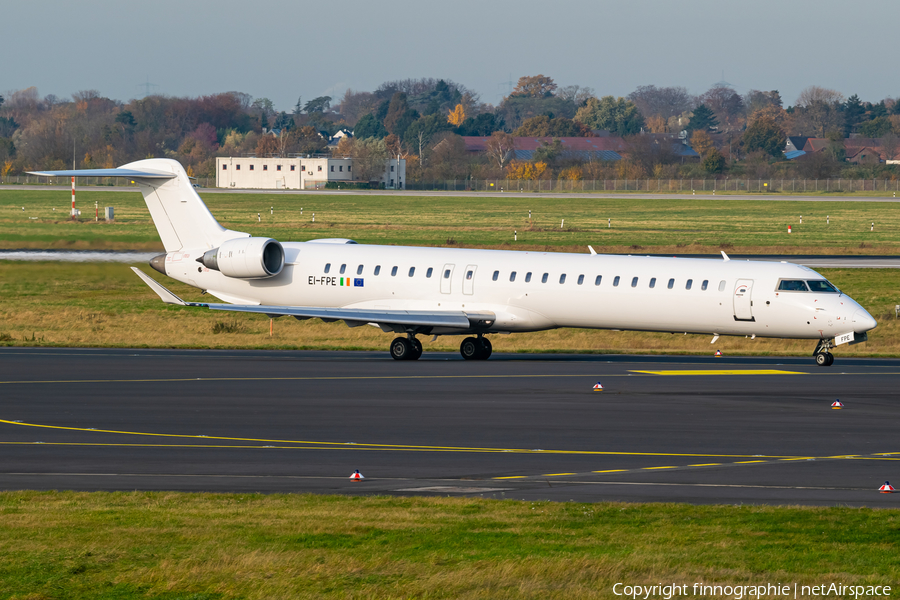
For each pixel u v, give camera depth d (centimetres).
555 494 6881
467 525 5797
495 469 7694
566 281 14512
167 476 7456
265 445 8619
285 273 16012
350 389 11681
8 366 13525
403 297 15288
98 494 6688
